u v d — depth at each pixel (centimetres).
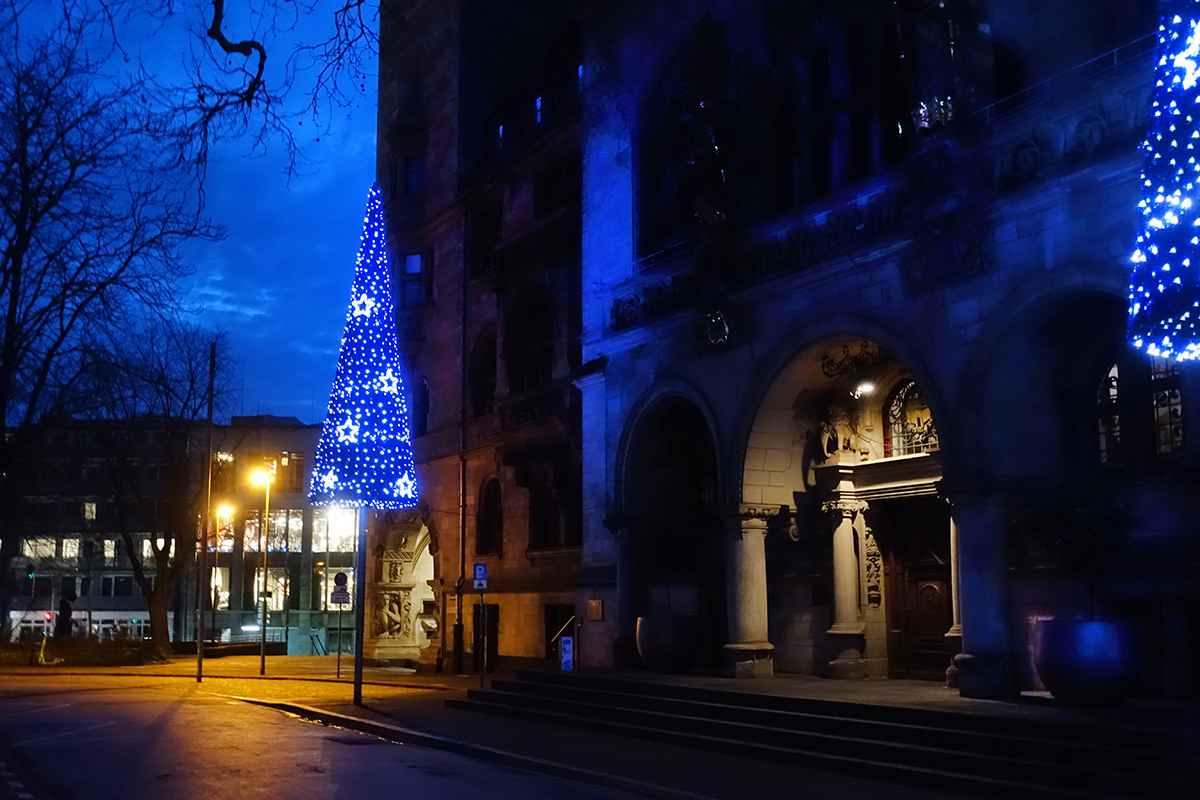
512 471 3155
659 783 1259
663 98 2389
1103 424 1616
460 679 3027
